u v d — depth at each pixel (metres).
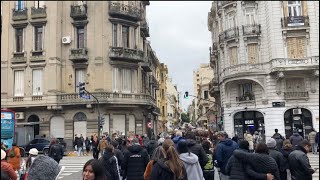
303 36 38.72
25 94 42.88
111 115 41.81
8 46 43.84
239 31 41.09
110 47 42.91
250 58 40.53
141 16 47.88
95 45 43.12
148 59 53.31
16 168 15.20
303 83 38.75
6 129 28.64
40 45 43.53
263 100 39.25
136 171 10.16
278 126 38.41
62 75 43.16
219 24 46.03
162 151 6.51
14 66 43.41
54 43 42.69
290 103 38.56
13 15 44.03
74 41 43.59
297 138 18.16
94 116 41.44
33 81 43.03
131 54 43.75
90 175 4.79
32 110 42.81
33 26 43.56
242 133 40.59
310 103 38.25
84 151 39.44
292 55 38.66
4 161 8.12
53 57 42.47
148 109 45.97
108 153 9.84
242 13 41.34
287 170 8.88
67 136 41.72
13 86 43.28
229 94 41.91
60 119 42.41
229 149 10.01
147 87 51.78
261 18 40.84
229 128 41.56
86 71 42.97
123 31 44.81
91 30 43.41
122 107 42.12
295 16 38.84
